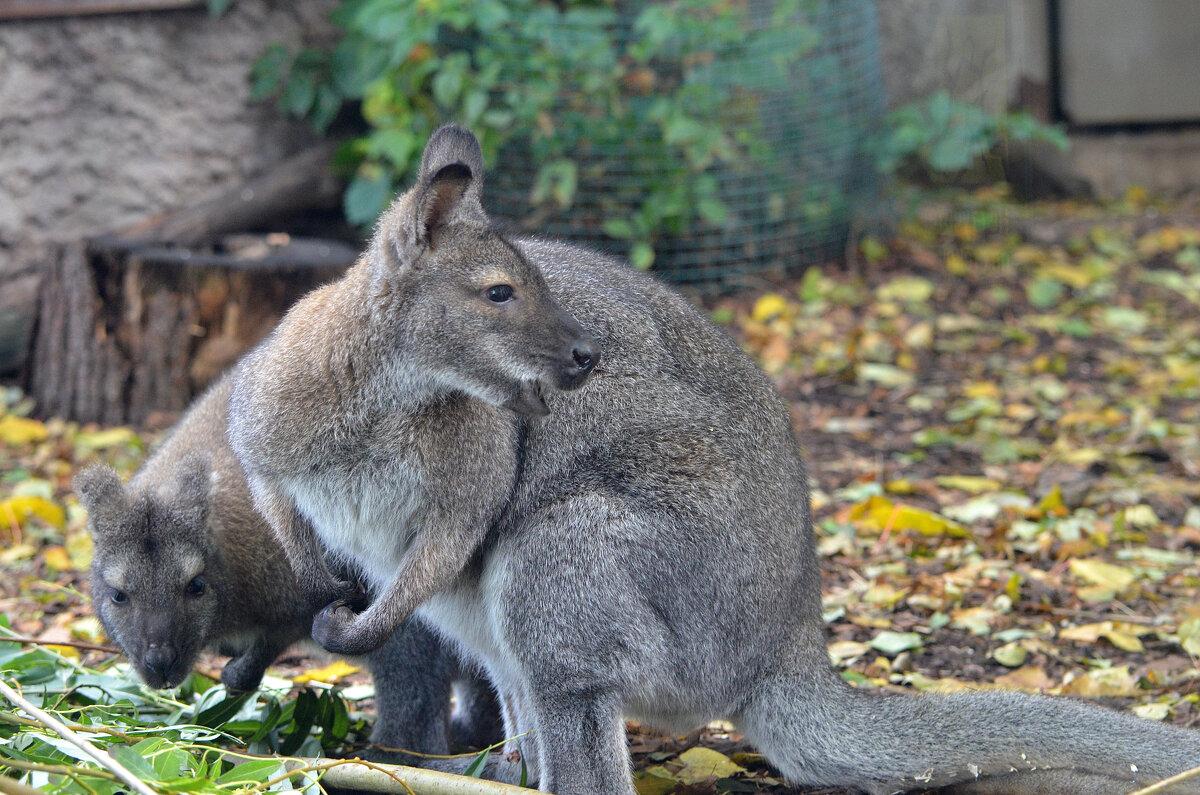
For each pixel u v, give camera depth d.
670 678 5.31
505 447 5.38
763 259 13.78
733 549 5.39
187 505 5.83
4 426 10.27
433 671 5.97
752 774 5.82
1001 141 15.45
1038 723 5.09
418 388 5.22
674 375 5.57
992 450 9.83
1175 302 13.48
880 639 6.95
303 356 5.30
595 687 5.20
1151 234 15.43
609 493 5.34
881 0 15.16
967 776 5.16
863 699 5.43
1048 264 14.29
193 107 13.33
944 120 14.03
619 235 12.88
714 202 12.82
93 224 13.02
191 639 5.81
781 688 5.50
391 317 5.14
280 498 5.54
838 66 13.77
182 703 5.88
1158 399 10.88
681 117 12.48
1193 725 5.92
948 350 12.16
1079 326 12.63
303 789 4.77
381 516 5.42
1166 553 7.97
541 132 12.68
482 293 5.07
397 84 12.88
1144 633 6.98
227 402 6.40
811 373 11.65
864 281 13.65
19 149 12.53
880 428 10.55
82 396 10.77
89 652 6.91
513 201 13.23
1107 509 8.71
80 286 10.70
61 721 5.02
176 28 13.14
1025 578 7.57
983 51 15.85
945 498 9.00
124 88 12.98
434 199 5.03
